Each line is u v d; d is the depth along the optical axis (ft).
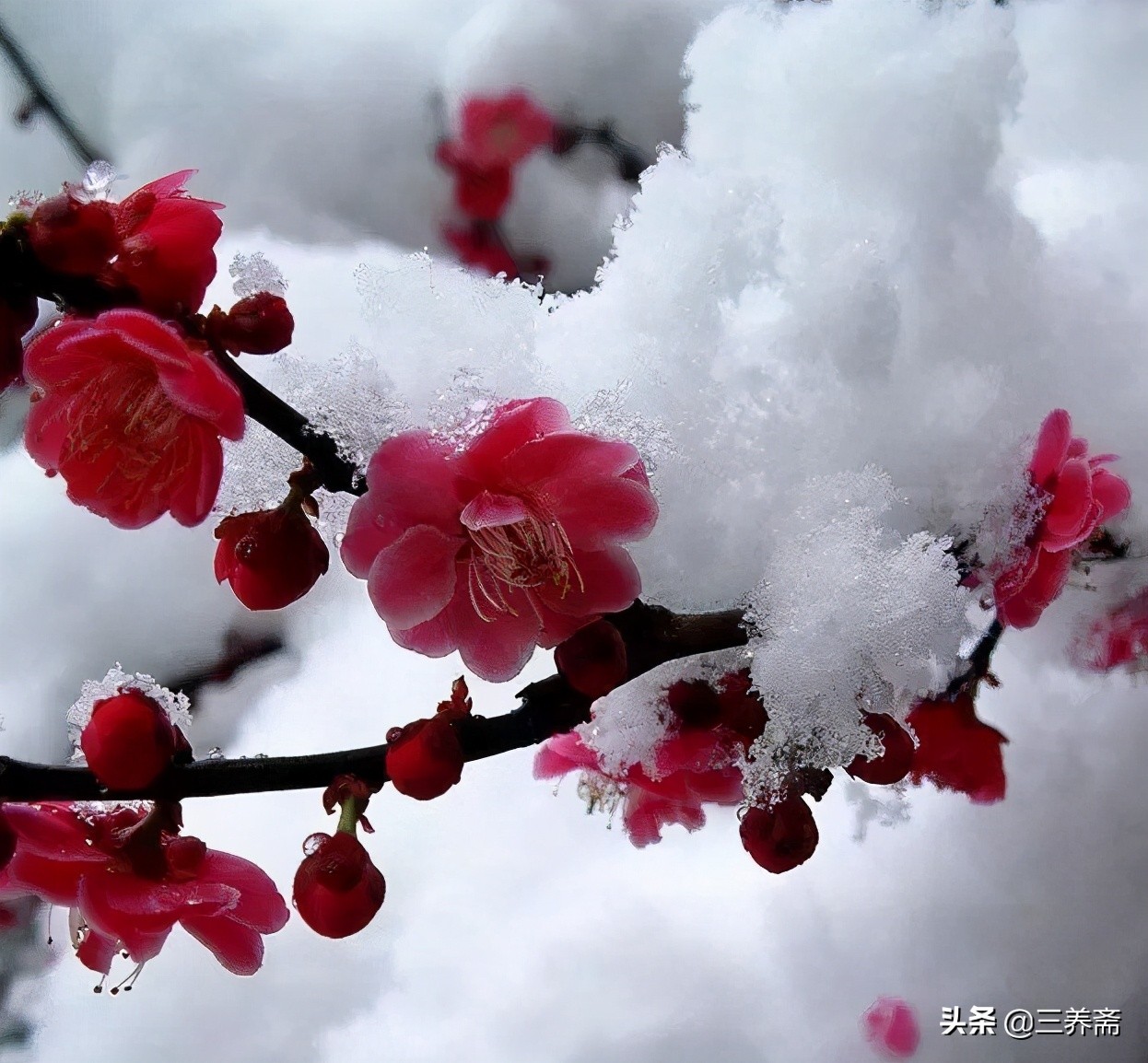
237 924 0.74
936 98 0.83
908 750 0.78
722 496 0.80
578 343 0.80
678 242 0.82
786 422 0.80
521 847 1.01
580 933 0.98
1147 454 0.88
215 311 0.72
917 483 0.81
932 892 0.98
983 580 0.81
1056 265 0.88
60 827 0.74
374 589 0.70
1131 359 0.87
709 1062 0.94
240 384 0.72
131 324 0.68
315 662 1.08
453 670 1.05
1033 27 1.03
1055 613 0.97
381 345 0.76
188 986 0.98
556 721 0.75
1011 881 0.98
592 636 0.73
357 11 1.20
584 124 1.14
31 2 1.24
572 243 1.14
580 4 1.13
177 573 1.12
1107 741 1.00
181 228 0.71
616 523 0.71
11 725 1.07
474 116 1.14
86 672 1.09
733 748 0.79
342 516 0.77
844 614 0.77
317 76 1.20
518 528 0.71
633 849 1.01
